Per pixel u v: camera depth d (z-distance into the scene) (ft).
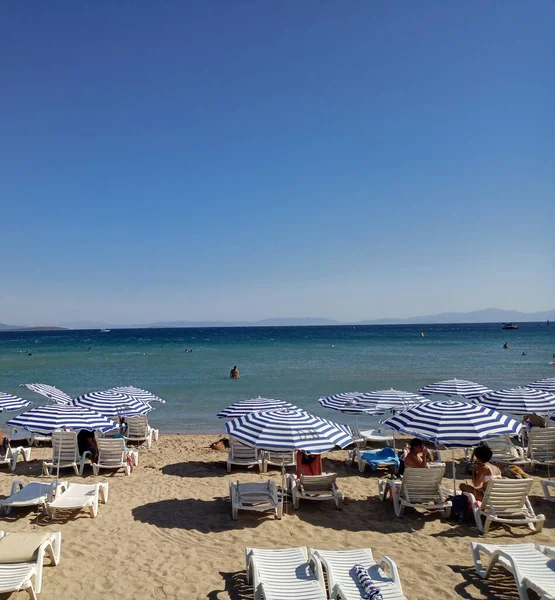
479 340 275.39
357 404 39.55
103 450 36.99
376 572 18.06
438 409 27.78
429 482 27.12
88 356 170.91
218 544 23.81
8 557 18.99
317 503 29.63
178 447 46.60
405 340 285.84
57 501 26.84
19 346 255.29
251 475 36.63
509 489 24.82
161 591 19.31
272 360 148.66
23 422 30.01
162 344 270.26
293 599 16.48
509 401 37.55
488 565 19.93
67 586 19.60
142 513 28.09
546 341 257.14
